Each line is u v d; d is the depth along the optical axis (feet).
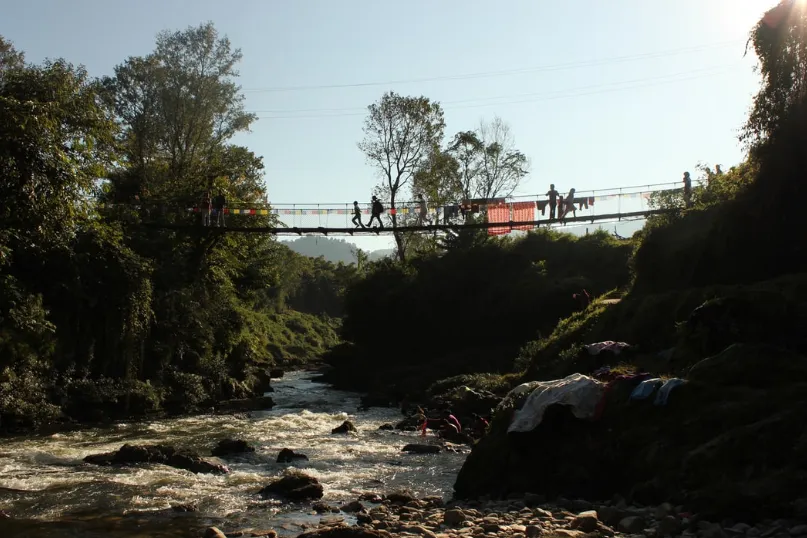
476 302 162.71
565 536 36.40
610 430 46.80
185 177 142.92
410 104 183.83
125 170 145.79
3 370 78.23
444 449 71.61
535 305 150.61
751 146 83.92
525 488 48.06
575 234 172.86
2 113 65.62
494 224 120.78
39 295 83.71
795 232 78.43
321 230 123.95
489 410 92.79
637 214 113.91
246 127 166.09
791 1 78.59
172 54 157.58
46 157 69.87
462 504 47.32
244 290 162.71
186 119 158.51
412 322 168.35
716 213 89.15
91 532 40.93
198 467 59.41
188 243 124.36
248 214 133.28
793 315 56.65
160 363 105.19
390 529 39.91
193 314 116.06
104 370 94.58
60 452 65.98
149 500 48.49
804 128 76.84
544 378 90.02
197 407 105.91
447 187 191.21
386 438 80.23
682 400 45.11
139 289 98.43
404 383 134.21
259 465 62.64
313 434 82.69
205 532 39.32
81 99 80.33
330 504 48.65
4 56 124.57
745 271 82.17
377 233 126.00
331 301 416.26
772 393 43.11
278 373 187.11
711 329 57.82
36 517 43.88
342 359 171.01
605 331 88.79
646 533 36.58
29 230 74.08
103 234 95.50
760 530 35.12
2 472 56.59
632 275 108.78
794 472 37.35
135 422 90.79
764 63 81.46
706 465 40.32
